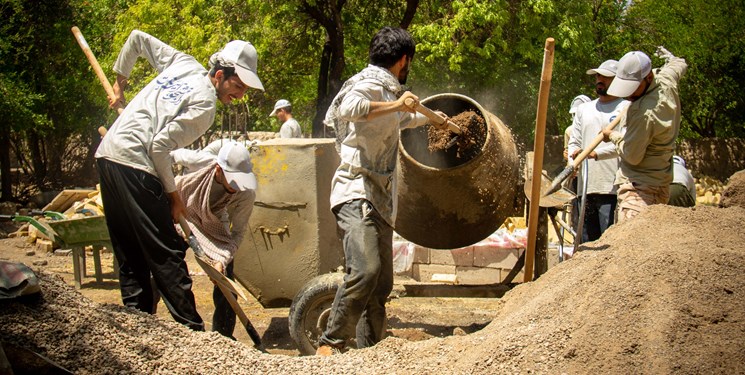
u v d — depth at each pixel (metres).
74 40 16.44
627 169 5.91
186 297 4.82
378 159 4.67
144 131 4.76
